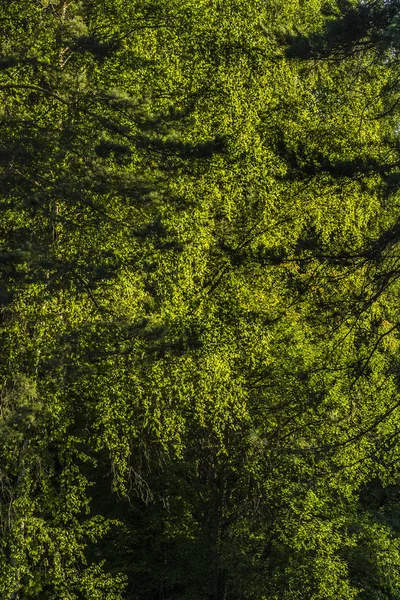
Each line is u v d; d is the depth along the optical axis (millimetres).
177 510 24969
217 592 23781
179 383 21156
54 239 20578
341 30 11828
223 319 22750
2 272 18453
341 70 18984
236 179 23234
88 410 21312
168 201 21031
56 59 21094
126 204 20547
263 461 23391
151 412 21609
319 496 23578
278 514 23047
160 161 20484
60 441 21406
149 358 20453
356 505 24547
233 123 23281
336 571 21188
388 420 23219
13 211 19297
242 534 22781
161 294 21484
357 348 24609
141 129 19703
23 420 18578
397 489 27578
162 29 23109
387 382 23719
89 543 25156
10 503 19875
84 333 19891
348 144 23719
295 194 22609
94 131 19688
